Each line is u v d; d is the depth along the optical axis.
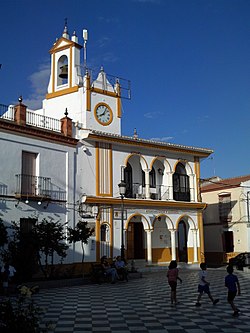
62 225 24.16
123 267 24.33
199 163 35.97
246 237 39.12
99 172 29.08
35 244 21.31
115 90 31.69
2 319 8.13
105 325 12.13
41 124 26.95
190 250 34.56
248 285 21.91
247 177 42.56
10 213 23.39
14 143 24.08
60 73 31.64
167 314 13.80
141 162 32.16
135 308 15.05
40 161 25.47
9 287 19.22
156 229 34.31
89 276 24.52
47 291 20.03
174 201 32.97
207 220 43.19
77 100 30.02
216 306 15.28
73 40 31.17
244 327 11.71
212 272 30.69
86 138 28.23
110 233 29.02
